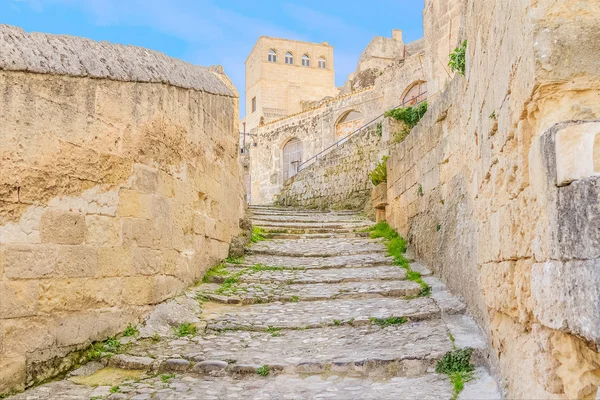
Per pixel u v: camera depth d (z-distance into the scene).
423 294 7.42
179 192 7.28
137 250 6.05
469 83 5.92
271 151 31.38
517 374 3.30
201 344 5.73
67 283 5.15
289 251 10.79
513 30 2.98
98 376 4.97
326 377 4.89
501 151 3.62
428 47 15.34
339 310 6.89
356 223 13.95
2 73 4.74
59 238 5.10
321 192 19.53
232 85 10.91
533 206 2.73
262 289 7.98
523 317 3.03
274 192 30.62
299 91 50.47
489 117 4.11
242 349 5.55
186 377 4.95
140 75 6.23
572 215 2.14
